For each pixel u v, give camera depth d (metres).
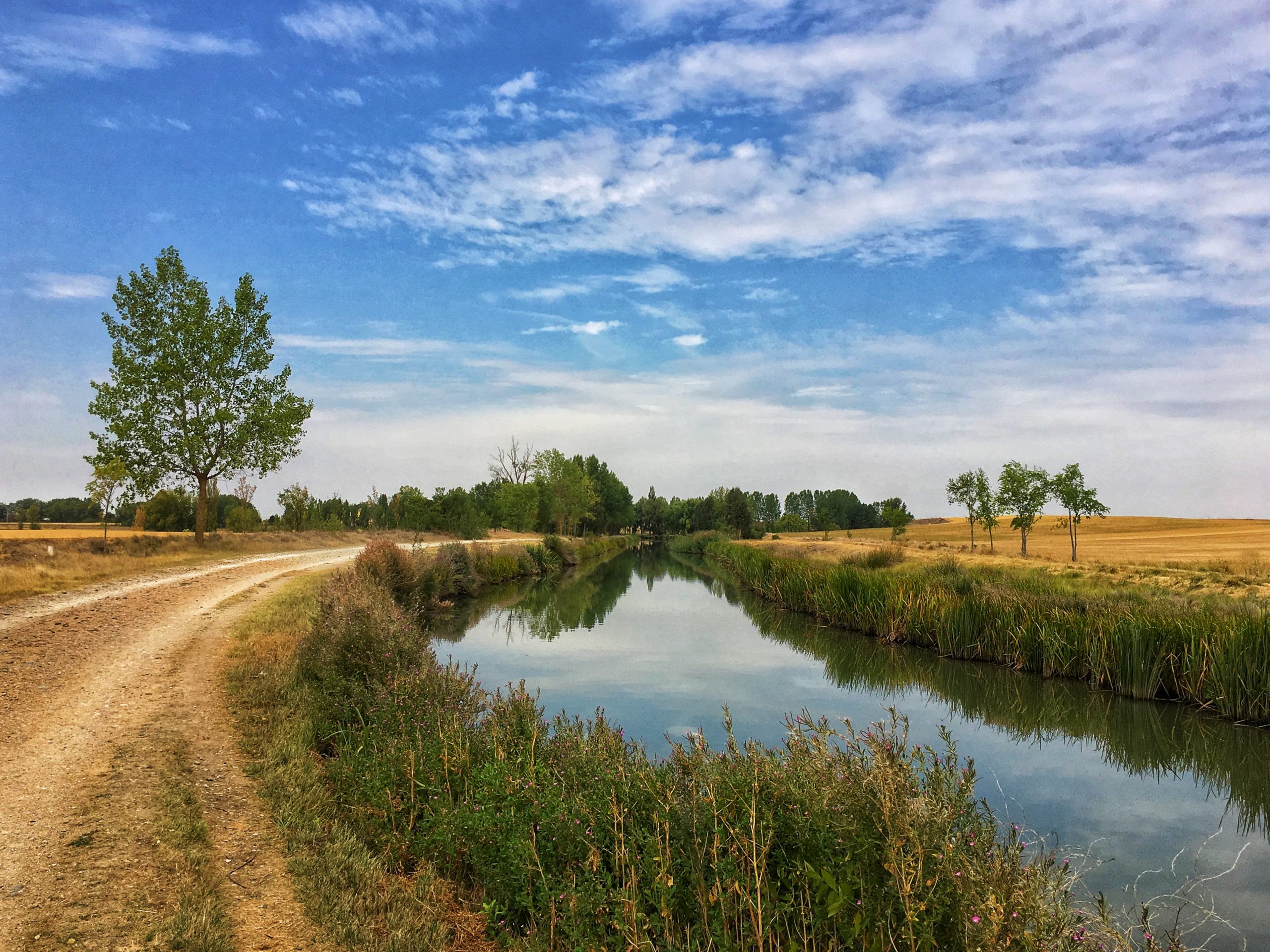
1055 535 85.81
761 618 26.55
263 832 6.01
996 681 16.62
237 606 17.59
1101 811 8.87
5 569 20.39
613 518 113.38
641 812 5.42
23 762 7.15
